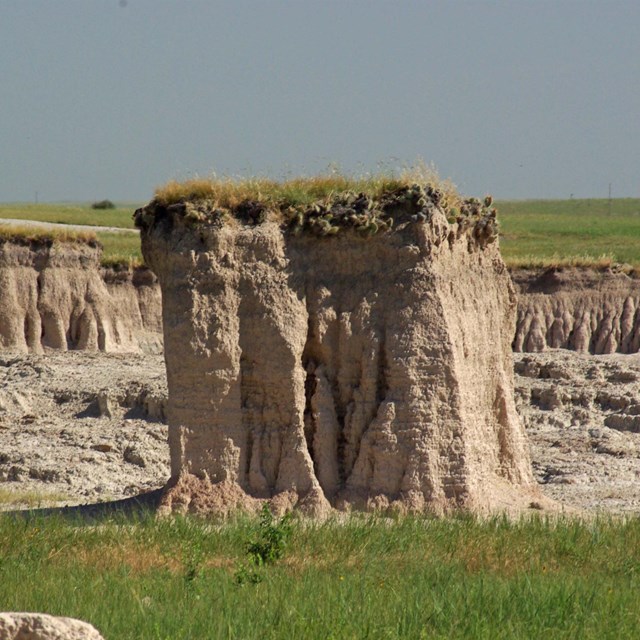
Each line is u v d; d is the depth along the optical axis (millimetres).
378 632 33500
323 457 55188
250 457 54562
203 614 35031
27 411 87938
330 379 55938
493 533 48938
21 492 67188
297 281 55719
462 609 36469
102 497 66125
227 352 54125
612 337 143125
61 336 124312
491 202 61094
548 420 91000
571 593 38531
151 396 86812
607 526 52594
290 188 57062
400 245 55812
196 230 54562
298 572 42000
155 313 134500
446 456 54562
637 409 90812
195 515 52500
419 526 49312
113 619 34250
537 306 144250
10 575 40750
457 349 56031
